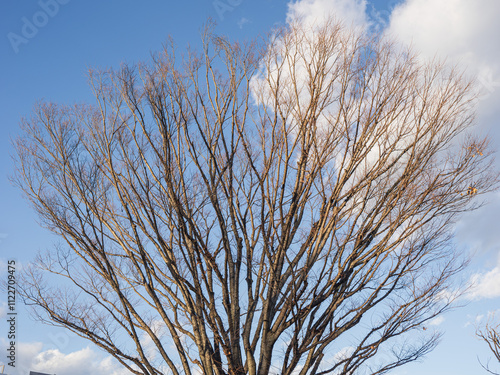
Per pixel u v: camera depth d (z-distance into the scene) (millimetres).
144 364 9852
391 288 9750
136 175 9992
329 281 9594
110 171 10562
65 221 10508
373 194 10031
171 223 10820
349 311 9859
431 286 9867
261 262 10523
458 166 10000
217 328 9711
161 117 9711
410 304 9844
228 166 10133
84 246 10633
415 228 9633
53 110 10961
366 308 9648
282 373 9438
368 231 9883
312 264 9891
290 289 9766
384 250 9664
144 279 10297
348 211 10094
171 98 10242
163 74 10266
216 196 9914
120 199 10195
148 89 9930
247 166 11242
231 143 10211
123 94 10719
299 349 9461
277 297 9938
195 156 9523
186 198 9953
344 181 9945
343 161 9734
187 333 10164
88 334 10008
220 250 10773
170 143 10188
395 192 9789
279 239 9742
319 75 10242
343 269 9570
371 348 9555
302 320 9625
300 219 10492
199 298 10141
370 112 10062
